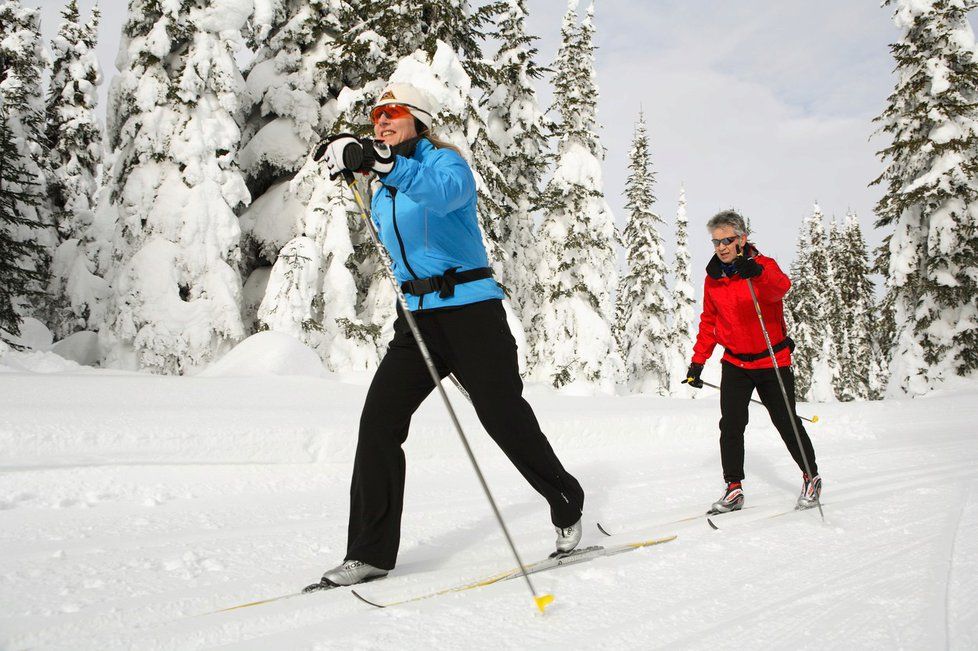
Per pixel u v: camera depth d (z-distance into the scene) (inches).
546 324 730.2
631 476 210.1
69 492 162.6
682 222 1126.4
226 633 79.7
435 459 225.1
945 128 693.3
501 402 103.2
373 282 557.6
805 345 1306.6
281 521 148.9
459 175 95.6
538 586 97.3
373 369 519.8
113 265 547.2
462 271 102.6
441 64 503.8
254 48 660.1
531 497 177.2
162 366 498.3
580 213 743.7
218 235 528.1
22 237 752.3
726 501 155.2
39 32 960.3
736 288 159.2
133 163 533.6
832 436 299.0
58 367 406.3
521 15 736.3
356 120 546.9
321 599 92.0
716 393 973.2
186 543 127.1
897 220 748.0
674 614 85.2
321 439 212.8
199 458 194.7
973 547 115.7
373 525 102.2
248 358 369.7
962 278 696.4
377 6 545.3
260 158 607.8
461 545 127.8
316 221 544.1
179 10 533.3
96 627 82.7
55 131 964.6
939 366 705.6
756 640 76.2
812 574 102.6
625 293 1025.5
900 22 721.0
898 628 78.7
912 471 207.8
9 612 87.1
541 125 738.8
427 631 79.7
